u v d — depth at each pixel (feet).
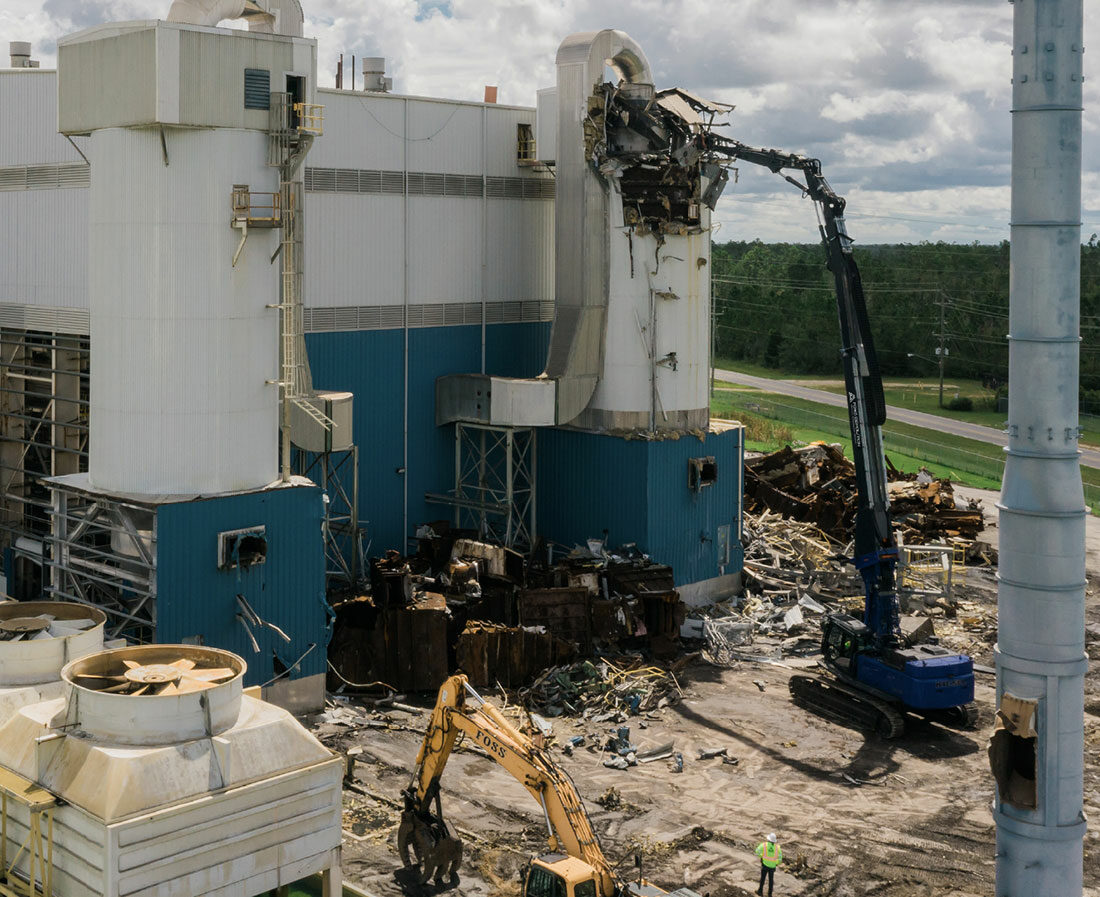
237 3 120.47
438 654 127.34
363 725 118.93
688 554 159.94
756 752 116.26
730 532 166.40
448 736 89.15
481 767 109.50
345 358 149.69
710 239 161.48
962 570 182.80
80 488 116.98
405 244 154.40
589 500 159.12
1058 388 58.34
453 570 137.90
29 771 70.33
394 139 151.94
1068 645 59.26
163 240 112.06
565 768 111.24
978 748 118.83
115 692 72.02
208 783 68.85
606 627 138.00
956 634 155.12
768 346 547.49
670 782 108.78
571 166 152.97
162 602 109.81
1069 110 56.95
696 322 160.04
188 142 111.45
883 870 93.09
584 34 152.46
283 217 116.57
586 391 155.74
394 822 98.68
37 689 80.69
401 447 156.87
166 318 112.68
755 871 92.48
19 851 69.92
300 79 116.98
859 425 128.47
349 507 144.66
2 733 73.61
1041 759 59.98
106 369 115.55
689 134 152.35
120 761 67.15
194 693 70.49
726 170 160.76
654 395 155.43
